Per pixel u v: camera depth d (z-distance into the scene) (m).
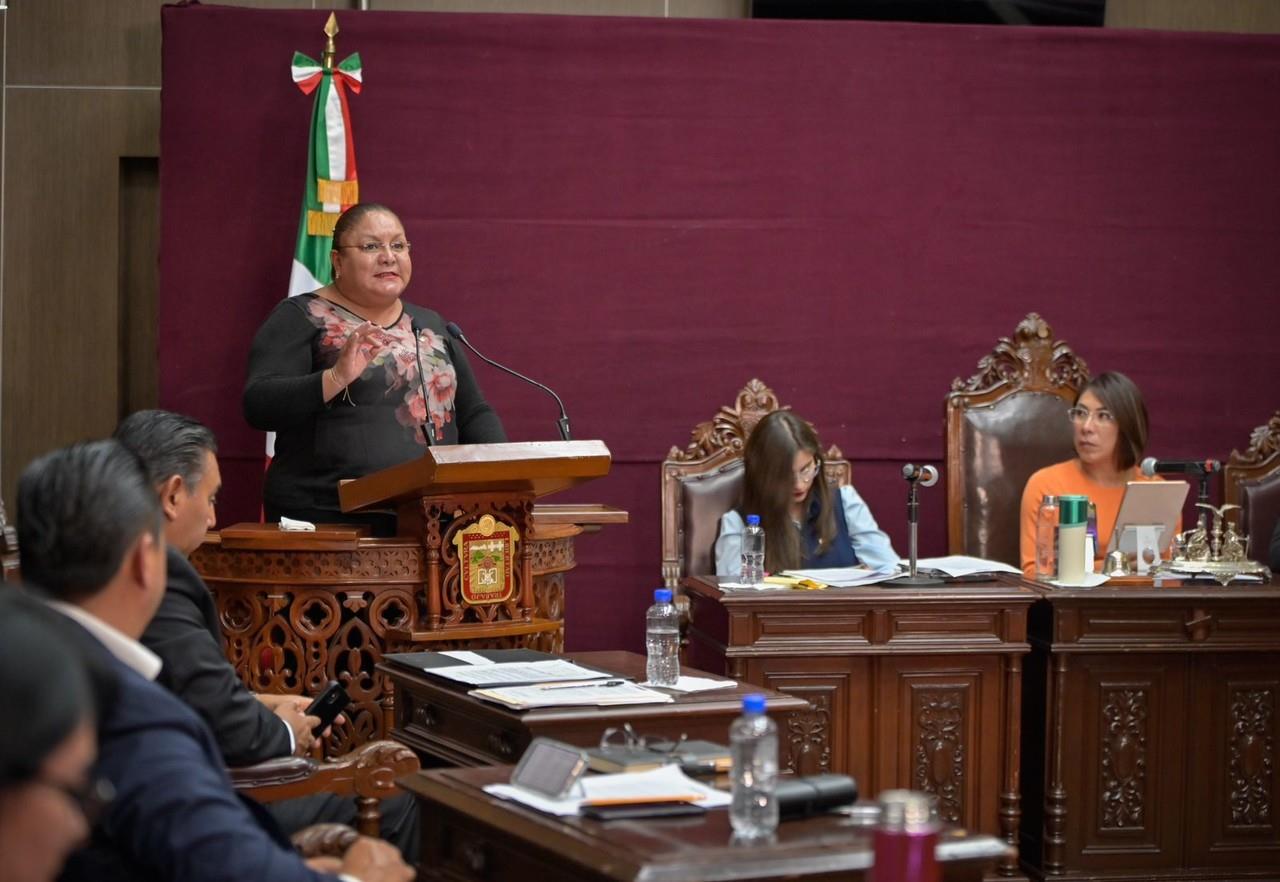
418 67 7.70
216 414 7.61
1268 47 8.12
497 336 7.82
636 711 3.84
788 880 2.69
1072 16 8.22
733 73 7.87
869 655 5.72
